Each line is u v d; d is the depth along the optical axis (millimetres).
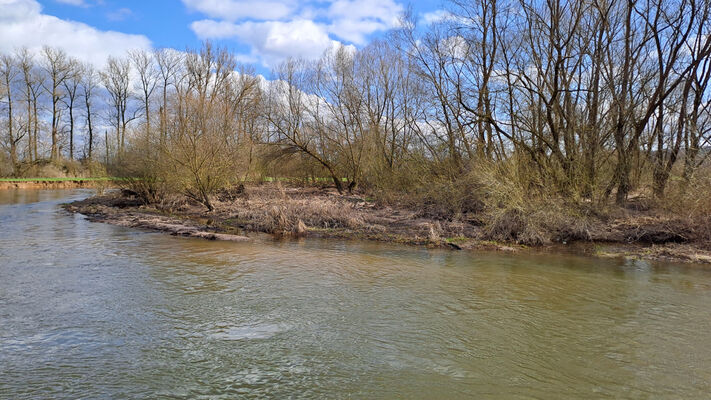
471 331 6660
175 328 6539
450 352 5914
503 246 13680
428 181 21344
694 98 18359
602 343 6273
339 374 5250
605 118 18719
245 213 19453
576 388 5023
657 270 10797
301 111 28875
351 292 8547
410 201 21062
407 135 26719
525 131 17969
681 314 7531
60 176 48938
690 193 14234
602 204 16422
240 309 7422
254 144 28359
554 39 18312
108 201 26906
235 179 25453
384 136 28781
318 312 7355
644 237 14305
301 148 28484
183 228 16125
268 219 16953
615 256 12406
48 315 6965
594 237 14609
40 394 4676
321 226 16938
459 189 18484
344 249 13125
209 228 16469
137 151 24719
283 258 11602
